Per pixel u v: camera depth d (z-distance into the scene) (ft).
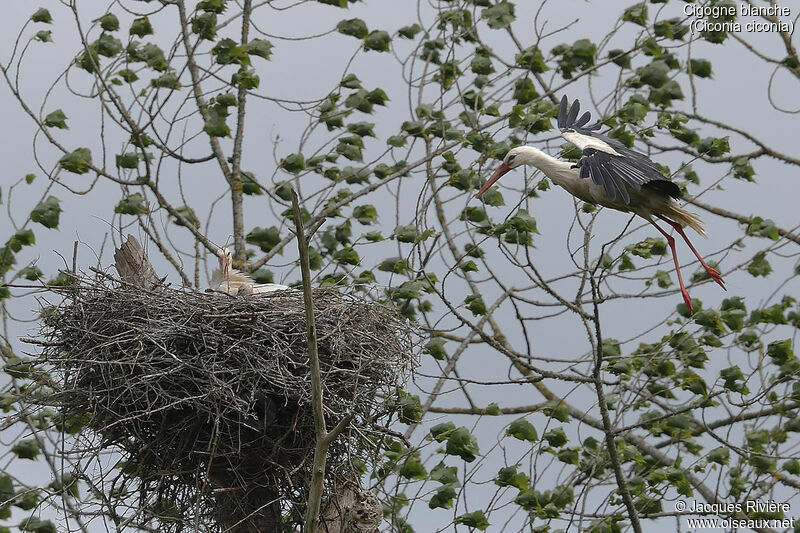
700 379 55.52
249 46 57.16
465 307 54.75
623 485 51.72
